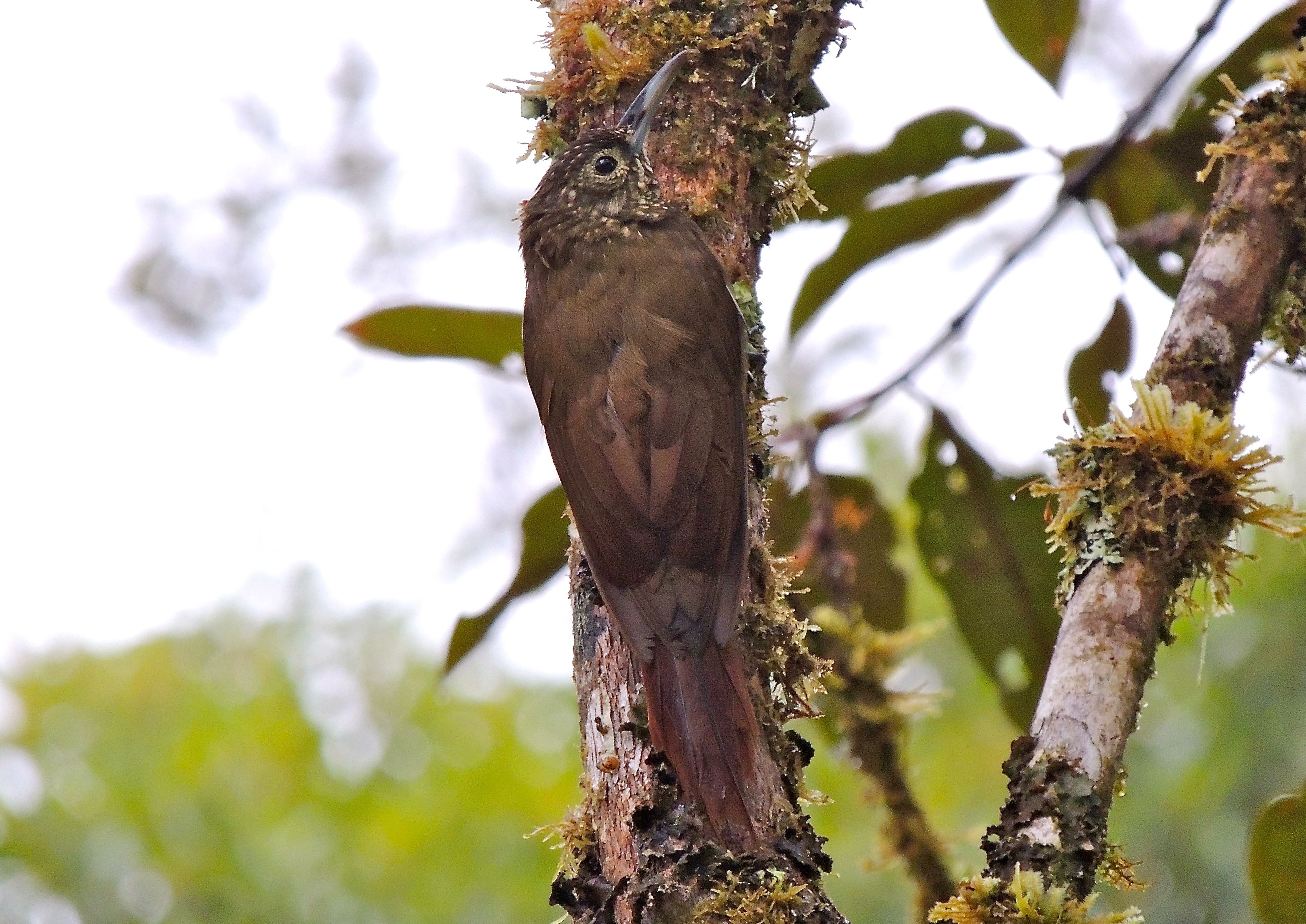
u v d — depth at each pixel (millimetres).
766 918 5891
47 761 14805
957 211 10156
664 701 6707
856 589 10398
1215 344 6730
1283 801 7992
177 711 15141
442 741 15031
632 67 7859
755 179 7785
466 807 14453
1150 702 14320
